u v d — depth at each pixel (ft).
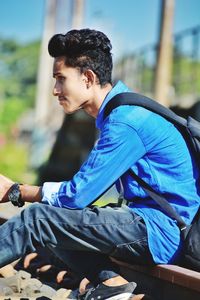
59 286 19.79
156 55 65.26
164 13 65.21
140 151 16.05
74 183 15.92
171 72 67.97
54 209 15.98
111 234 15.96
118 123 15.98
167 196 16.24
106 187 16.02
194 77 63.87
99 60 16.62
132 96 16.31
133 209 16.21
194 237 16.06
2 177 16.65
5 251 15.92
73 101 16.76
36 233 15.96
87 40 16.52
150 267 16.46
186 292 16.30
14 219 16.05
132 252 16.20
